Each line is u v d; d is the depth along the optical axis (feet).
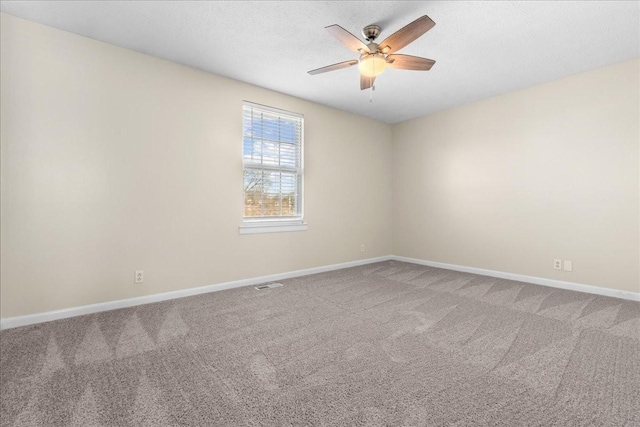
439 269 15.23
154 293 9.94
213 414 4.54
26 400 4.81
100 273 8.97
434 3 7.23
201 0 7.18
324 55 9.82
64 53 8.43
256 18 7.86
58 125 8.34
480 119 14.03
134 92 9.54
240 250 11.93
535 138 12.28
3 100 7.64
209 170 11.10
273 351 6.57
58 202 8.34
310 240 14.21
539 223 12.22
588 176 10.96
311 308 9.35
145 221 9.76
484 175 13.93
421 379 5.49
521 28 8.21
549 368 5.84
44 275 8.15
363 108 15.17
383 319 8.45
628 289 10.18
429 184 16.19
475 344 6.90
